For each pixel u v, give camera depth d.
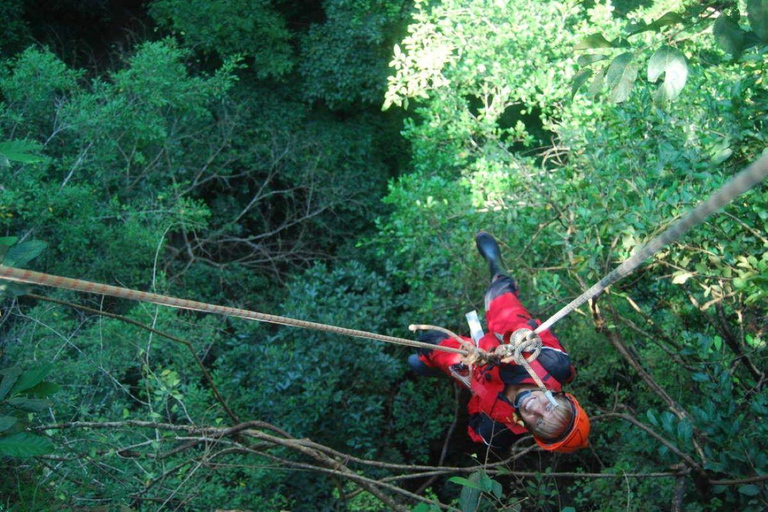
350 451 8.16
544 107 7.52
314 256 12.33
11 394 2.60
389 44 12.32
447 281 7.41
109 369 5.90
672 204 3.76
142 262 8.66
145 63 8.95
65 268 7.91
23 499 3.12
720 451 3.74
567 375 3.42
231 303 10.72
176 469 4.18
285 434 4.23
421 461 8.45
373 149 12.84
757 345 3.90
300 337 8.13
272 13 12.35
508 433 3.71
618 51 4.97
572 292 5.27
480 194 7.29
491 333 3.66
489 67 8.10
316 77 12.32
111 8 13.51
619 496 4.74
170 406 6.57
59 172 9.03
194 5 11.56
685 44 3.33
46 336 6.04
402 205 8.23
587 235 4.44
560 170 5.55
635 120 4.43
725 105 3.77
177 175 11.13
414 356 4.20
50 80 8.18
